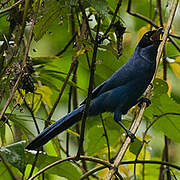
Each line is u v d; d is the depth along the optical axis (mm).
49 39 12633
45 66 9852
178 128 10766
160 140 15281
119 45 8234
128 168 11969
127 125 11188
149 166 12156
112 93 10719
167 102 10359
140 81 10719
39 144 8820
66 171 8883
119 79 10719
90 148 11422
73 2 6961
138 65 10734
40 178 9477
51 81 10008
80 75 11484
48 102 9938
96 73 10836
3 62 8320
